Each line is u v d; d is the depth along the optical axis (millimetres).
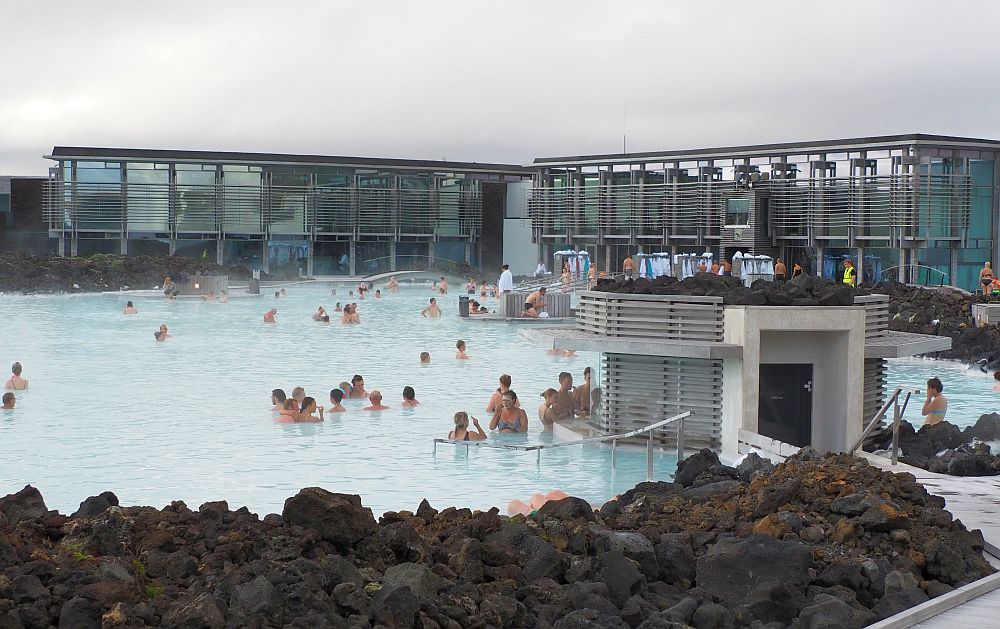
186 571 6441
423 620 5746
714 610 6070
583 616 5965
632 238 50719
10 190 54375
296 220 53125
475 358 22750
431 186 55656
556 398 15375
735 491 9273
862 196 42375
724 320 13227
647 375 13734
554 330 14812
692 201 48094
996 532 8039
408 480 12016
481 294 41562
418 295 42438
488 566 6875
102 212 50219
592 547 7297
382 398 17750
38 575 5949
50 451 13375
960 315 27453
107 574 5926
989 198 42812
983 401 17984
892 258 42844
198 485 11695
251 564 6355
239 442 14070
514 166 57594
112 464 12695
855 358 13219
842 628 5844
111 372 20250
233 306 35438
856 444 12094
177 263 46781
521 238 57938
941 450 13039
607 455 13414
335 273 54406
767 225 45844
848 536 7574
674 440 13578
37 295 38312
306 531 6969
